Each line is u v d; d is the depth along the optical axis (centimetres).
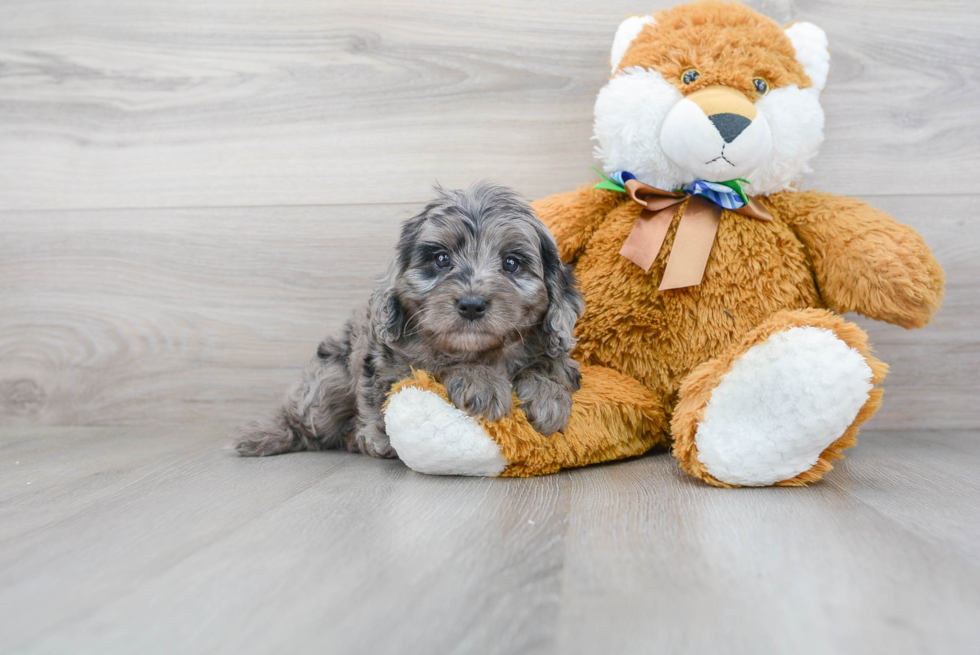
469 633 102
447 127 274
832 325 175
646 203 218
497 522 152
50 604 114
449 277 188
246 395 287
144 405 292
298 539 143
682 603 111
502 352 201
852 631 101
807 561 127
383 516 158
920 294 197
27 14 287
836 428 173
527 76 270
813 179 262
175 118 284
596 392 208
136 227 288
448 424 185
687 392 189
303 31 277
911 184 260
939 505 163
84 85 287
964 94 257
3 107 290
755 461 175
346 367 232
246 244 284
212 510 166
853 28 257
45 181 290
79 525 156
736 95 207
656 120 213
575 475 197
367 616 108
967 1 255
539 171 272
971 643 98
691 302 216
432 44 272
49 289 293
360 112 277
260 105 280
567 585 118
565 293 208
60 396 295
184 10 281
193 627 105
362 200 279
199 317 287
